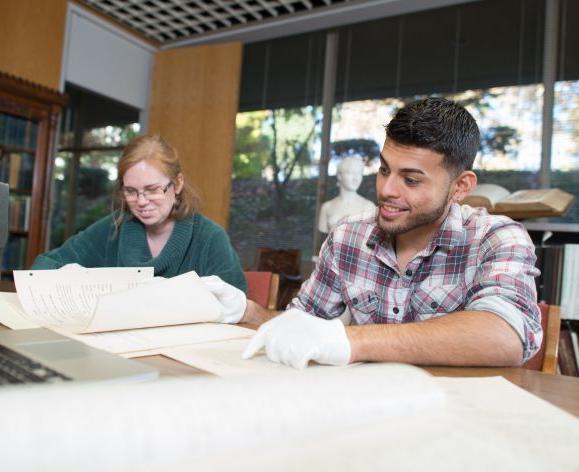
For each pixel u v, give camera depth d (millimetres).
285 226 4664
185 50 4914
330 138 4562
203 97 4805
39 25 4117
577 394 562
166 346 679
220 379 306
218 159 4672
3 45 3891
